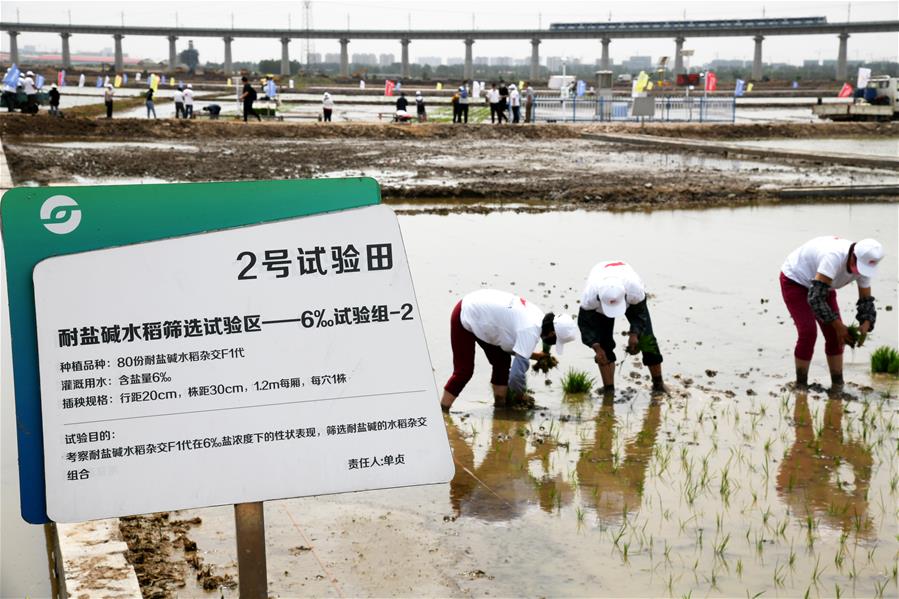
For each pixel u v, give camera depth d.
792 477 6.69
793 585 5.12
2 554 5.20
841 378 8.94
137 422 3.30
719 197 22.64
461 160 30.67
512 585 5.07
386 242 3.44
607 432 7.64
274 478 3.40
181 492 3.34
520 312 7.85
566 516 6.00
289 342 3.40
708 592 5.02
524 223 18.77
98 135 36.75
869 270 8.34
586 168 28.62
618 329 10.95
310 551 5.42
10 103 40.03
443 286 12.74
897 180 25.62
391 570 5.21
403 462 3.50
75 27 147.62
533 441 7.43
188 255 3.31
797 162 30.86
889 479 6.68
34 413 3.28
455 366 8.15
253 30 147.50
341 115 55.47
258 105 60.88
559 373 9.34
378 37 147.38
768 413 8.12
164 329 3.30
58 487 3.24
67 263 3.22
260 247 3.36
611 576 5.19
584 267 14.25
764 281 13.52
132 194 3.31
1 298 9.20
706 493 6.39
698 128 44.69
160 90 97.00
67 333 3.24
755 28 137.12
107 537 4.92
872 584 5.14
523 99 59.22
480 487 6.46
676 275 13.85
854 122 50.66
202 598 4.74
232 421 3.37
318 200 3.46
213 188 3.37
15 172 23.80
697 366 9.54
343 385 3.44
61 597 4.69
